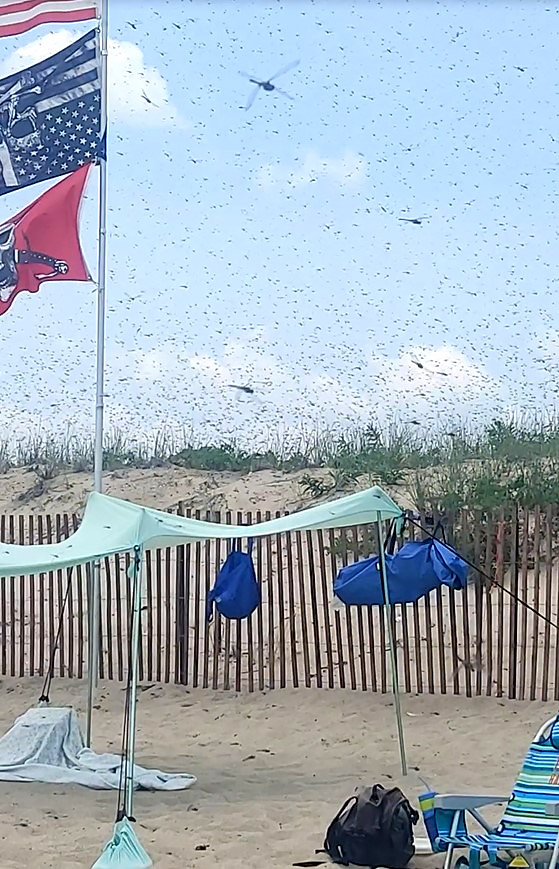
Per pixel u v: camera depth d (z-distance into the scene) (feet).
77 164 38.55
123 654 44.80
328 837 23.80
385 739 35.42
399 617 46.73
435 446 72.02
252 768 32.53
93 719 38.99
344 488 71.31
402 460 71.77
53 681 43.91
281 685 41.47
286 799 28.84
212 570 55.67
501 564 39.91
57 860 23.79
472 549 41.34
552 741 22.68
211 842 25.04
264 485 76.07
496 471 61.77
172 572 56.49
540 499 55.42
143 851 22.52
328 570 51.98
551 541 40.42
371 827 23.18
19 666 44.98
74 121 38.81
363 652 40.96
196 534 26.84
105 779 30.25
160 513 28.40
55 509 76.79
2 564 24.88
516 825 21.59
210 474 79.97
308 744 35.19
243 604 34.53
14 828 26.25
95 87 39.06
